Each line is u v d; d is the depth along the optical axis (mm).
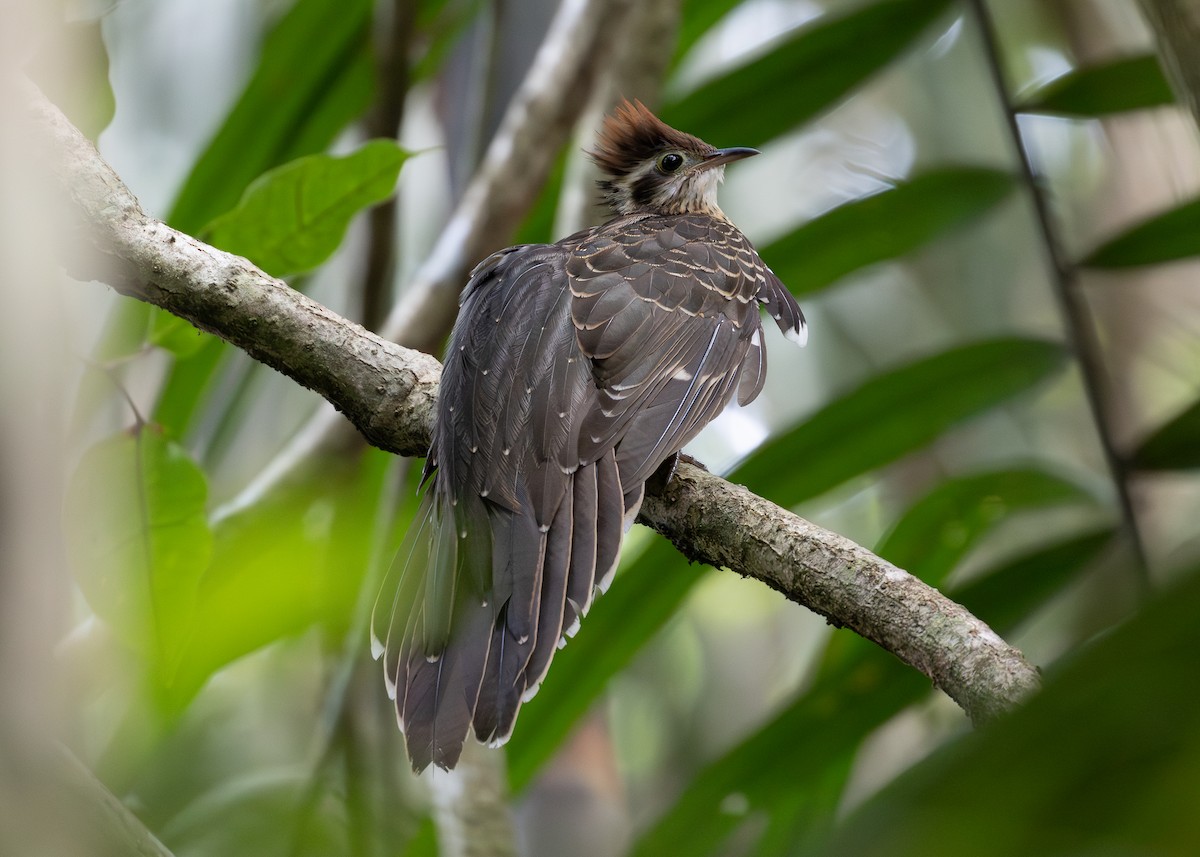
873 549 8727
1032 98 9023
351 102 10852
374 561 8195
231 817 10148
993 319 13734
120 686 8195
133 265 7480
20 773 2652
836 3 14242
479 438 7641
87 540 7418
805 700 8234
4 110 2883
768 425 15188
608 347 8156
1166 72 5590
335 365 7820
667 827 8406
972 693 5859
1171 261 8539
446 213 13539
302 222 8047
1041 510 8562
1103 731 2605
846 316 15352
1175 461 8297
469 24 12297
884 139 15977
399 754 10359
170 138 13820
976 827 2627
